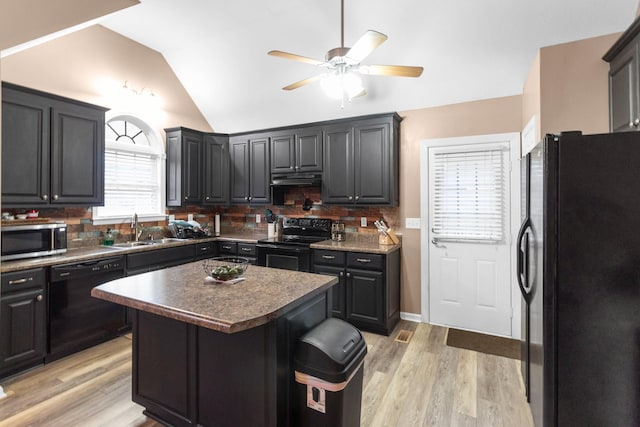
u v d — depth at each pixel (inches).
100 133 127.6
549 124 96.7
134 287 72.5
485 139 129.8
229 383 65.5
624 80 80.7
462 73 122.3
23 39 81.0
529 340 75.7
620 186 53.0
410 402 86.4
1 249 96.9
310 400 62.3
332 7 110.8
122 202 155.0
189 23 131.7
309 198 169.6
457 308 136.6
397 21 109.6
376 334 130.0
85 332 114.0
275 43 133.2
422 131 141.3
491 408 83.7
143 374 78.0
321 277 81.7
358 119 142.9
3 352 93.5
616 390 54.1
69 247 129.1
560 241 56.3
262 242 153.7
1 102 94.6
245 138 176.2
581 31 93.8
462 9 100.9
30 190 106.2
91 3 83.5
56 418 79.1
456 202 135.7
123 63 146.6
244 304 60.8
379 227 141.9
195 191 169.9
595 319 54.7
